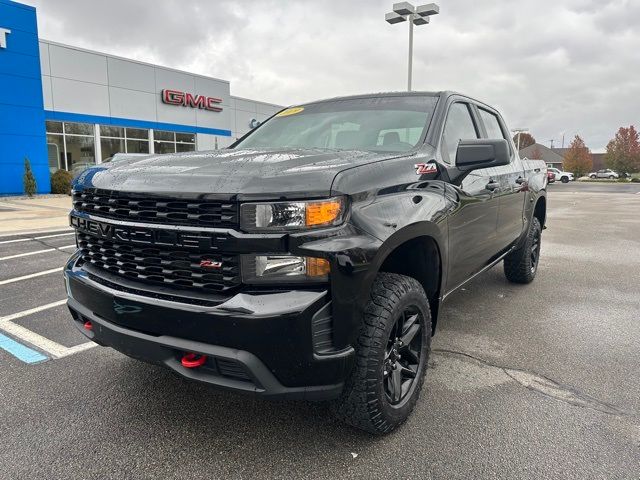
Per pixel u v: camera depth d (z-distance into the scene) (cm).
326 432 249
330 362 200
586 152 7725
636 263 702
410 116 323
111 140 2288
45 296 497
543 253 791
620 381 307
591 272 636
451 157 314
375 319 223
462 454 229
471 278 364
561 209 1827
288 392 200
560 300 495
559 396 287
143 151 2436
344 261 197
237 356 193
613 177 7475
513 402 279
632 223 1292
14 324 411
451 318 435
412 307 247
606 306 474
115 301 222
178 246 205
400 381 249
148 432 248
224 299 198
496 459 225
